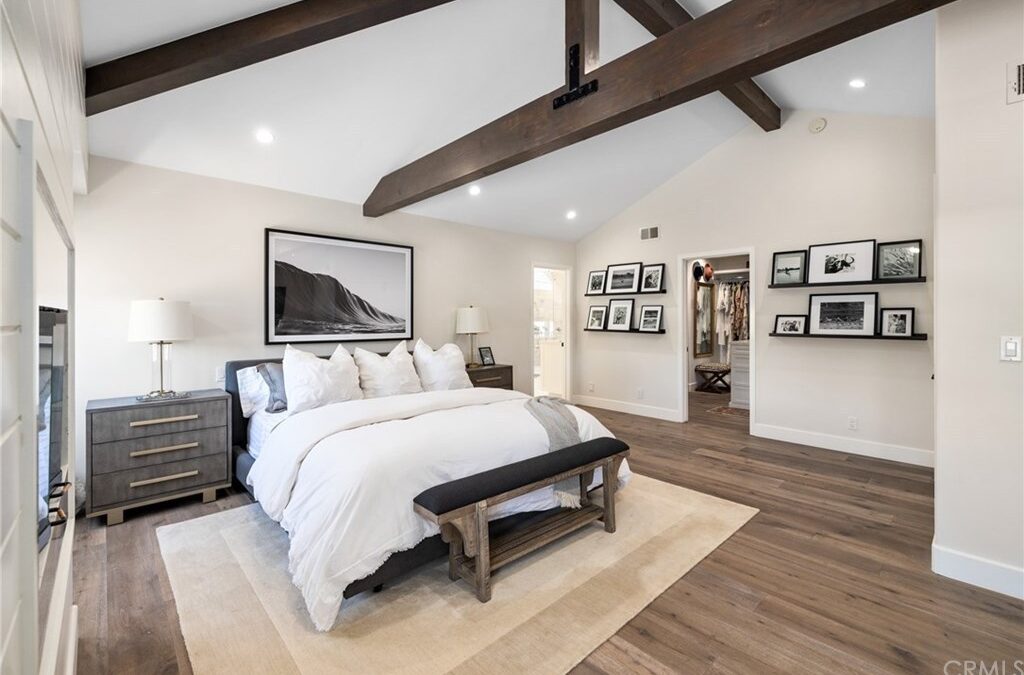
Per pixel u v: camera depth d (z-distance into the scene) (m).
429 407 3.15
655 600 2.11
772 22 2.04
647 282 5.82
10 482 0.71
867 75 3.44
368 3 2.33
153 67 2.41
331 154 3.86
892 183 3.99
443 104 3.56
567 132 2.80
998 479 2.13
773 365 4.73
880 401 4.12
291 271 4.18
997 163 2.08
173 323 3.19
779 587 2.19
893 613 2.00
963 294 2.18
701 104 4.34
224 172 3.76
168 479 3.10
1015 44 2.03
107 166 3.32
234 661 1.76
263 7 2.32
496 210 5.43
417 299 5.14
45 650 0.94
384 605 2.10
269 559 2.50
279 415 3.35
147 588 2.22
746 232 4.88
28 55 0.79
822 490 3.38
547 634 1.90
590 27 2.76
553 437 2.80
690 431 5.12
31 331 0.77
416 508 2.14
